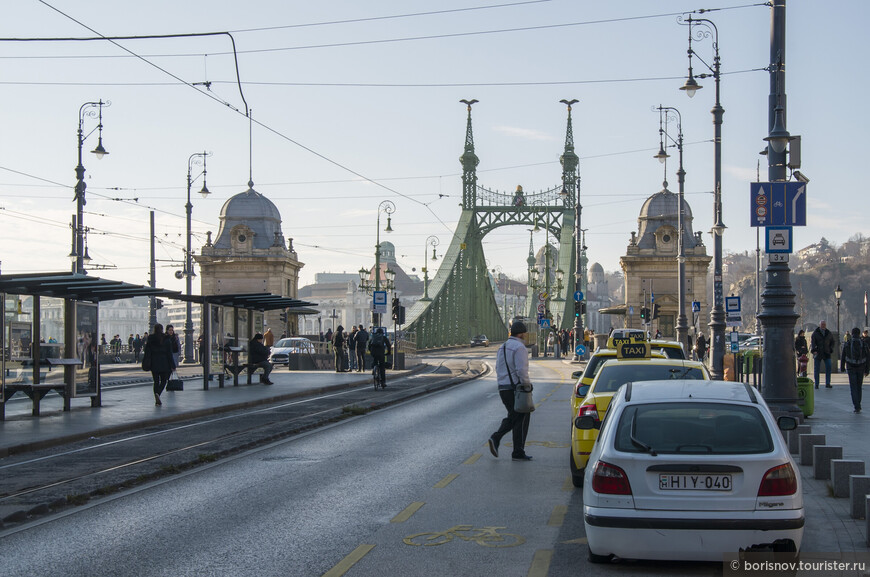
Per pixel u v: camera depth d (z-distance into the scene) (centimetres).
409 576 716
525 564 752
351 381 3416
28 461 1386
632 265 7819
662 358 1262
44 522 933
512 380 1369
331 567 744
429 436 1689
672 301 7731
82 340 2181
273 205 8294
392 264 18075
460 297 9356
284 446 1549
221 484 1162
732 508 682
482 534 865
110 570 738
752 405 743
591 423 917
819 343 2912
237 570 737
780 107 1583
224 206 8212
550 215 10006
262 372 3225
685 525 682
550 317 7331
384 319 19100
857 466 1020
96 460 1374
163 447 1527
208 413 2197
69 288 2069
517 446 1374
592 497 711
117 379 3603
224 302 3027
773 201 1543
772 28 1595
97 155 3712
